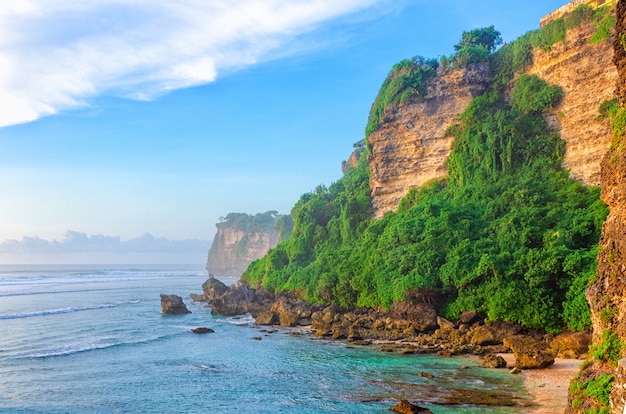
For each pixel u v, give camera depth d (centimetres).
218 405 2470
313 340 4484
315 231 8606
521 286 3984
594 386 1619
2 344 4016
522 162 5812
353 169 10175
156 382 2909
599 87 5238
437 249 4994
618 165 1819
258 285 8769
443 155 6931
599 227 4212
